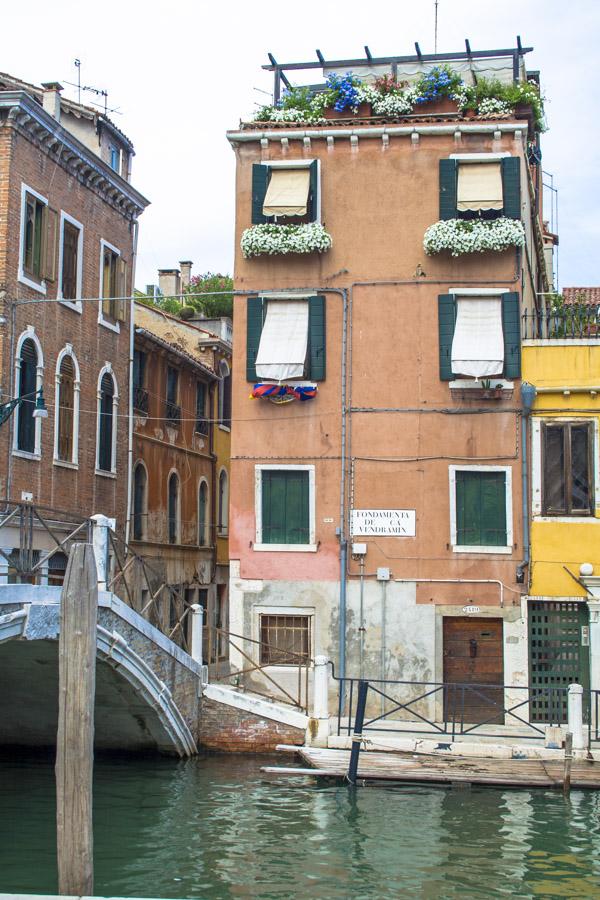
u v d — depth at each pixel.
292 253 20.23
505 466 19.52
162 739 18.11
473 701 19.33
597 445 19.36
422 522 19.64
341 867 12.03
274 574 19.89
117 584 24.06
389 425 19.86
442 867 12.03
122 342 24.92
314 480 19.94
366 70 22.70
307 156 20.56
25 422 20.19
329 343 20.14
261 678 19.81
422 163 20.28
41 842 13.24
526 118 20.56
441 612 19.44
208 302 41.06
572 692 16.50
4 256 19.52
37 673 17.20
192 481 30.31
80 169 22.58
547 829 13.44
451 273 19.97
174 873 11.83
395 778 15.70
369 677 19.48
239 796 15.21
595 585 18.98
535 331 23.33
